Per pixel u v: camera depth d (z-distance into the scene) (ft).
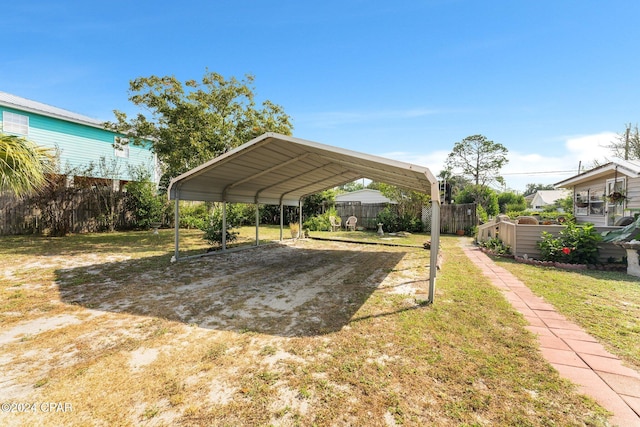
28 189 16.51
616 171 28.07
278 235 44.04
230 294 15.12
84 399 6.91
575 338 9.88
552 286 16.01
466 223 48.55
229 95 34.37
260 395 7.11
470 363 8.45
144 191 46.19
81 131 45.75
